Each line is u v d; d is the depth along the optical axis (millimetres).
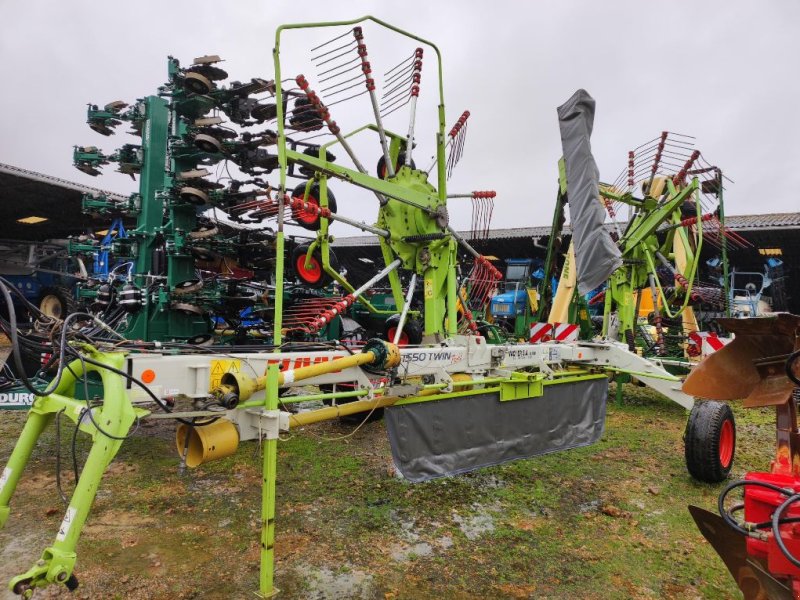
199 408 2861
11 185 13109
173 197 5641
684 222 8438
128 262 6637
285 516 3535
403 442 3371
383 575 2836
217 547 3094
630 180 8883
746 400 2270
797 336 2125
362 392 3148
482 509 3727
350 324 8336
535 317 9094
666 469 4609
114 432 2180
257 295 6234
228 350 3328
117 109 6398
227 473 4309
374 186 4184
